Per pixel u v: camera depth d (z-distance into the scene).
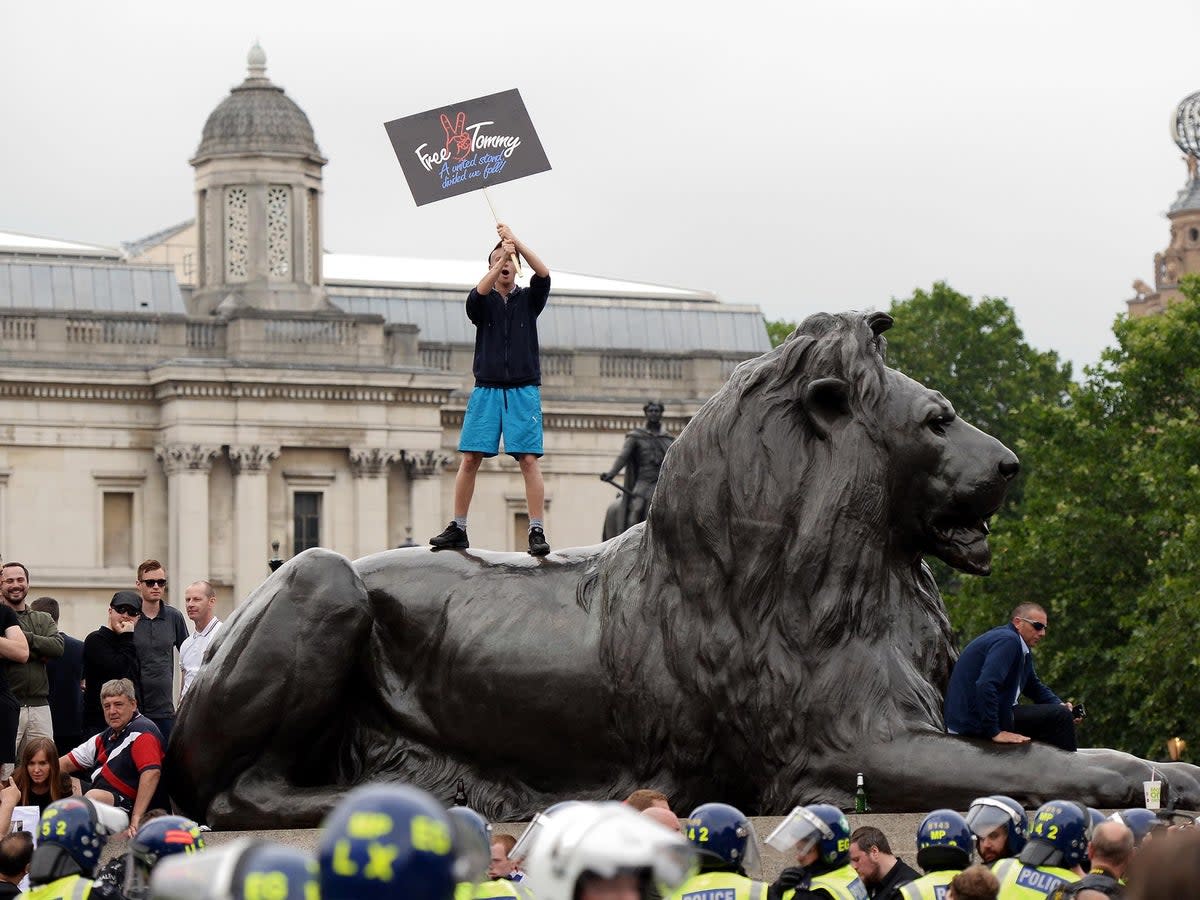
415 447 135.50
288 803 19.31
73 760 21.52
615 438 141.62
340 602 19.52
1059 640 85.88
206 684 19.62
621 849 8.88
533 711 19.05
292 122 140.38
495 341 20.61
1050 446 90.50
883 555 18.61
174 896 8.33
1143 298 189.62
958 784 17.59
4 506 130.88
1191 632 74.38
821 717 18.16
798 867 14.74
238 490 132.12
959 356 148.12
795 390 18.77
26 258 138.12
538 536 20.22
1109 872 14.04
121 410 132.75
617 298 147.75
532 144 21.22
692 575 18.69
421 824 7.72
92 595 131.50
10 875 16.53
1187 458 82.62
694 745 18.56
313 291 139.50
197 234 141.75
